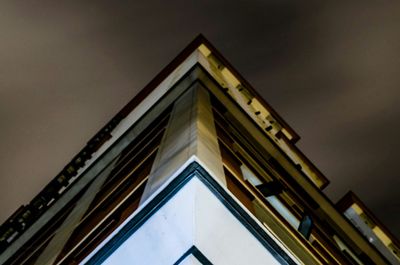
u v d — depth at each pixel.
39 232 17.31
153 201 5.42
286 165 15.65
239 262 5.26
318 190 16.36
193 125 8.77
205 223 5.23
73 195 17.56
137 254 5.38
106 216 10.03
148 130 16.03
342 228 16.69
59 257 10.67
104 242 5.58
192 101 12.29
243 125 15.08
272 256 5.43
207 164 6.43
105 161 17.50
